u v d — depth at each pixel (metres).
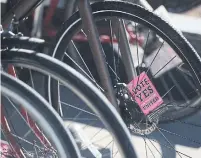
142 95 3.47
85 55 4.97
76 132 4.42
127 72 3.82
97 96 2.45
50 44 3.62
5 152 3.23
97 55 3.14
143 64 4.58
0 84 2.43
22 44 2.73
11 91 2.42
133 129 3.55
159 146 4.49
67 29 3.54
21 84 2.43
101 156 4.27
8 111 3.84
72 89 2.49
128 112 3.42
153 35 4.54
